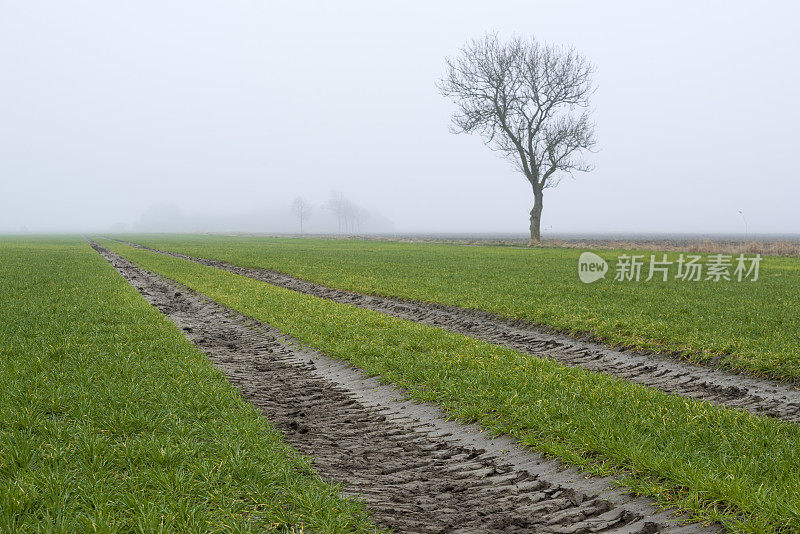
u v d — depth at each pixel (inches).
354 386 451.5
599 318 675.4
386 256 1967.3
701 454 278.7
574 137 2822.3
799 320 636.7
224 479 251.6
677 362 513.3
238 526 214.1
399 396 419.8
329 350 544.4
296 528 219.3
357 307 852.0
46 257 1809.8
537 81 2901.1
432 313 799.7
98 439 279.0
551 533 226.8
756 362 469.4
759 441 293.7
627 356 542.3
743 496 230.1
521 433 330.3
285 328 650.8
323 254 2126.0
